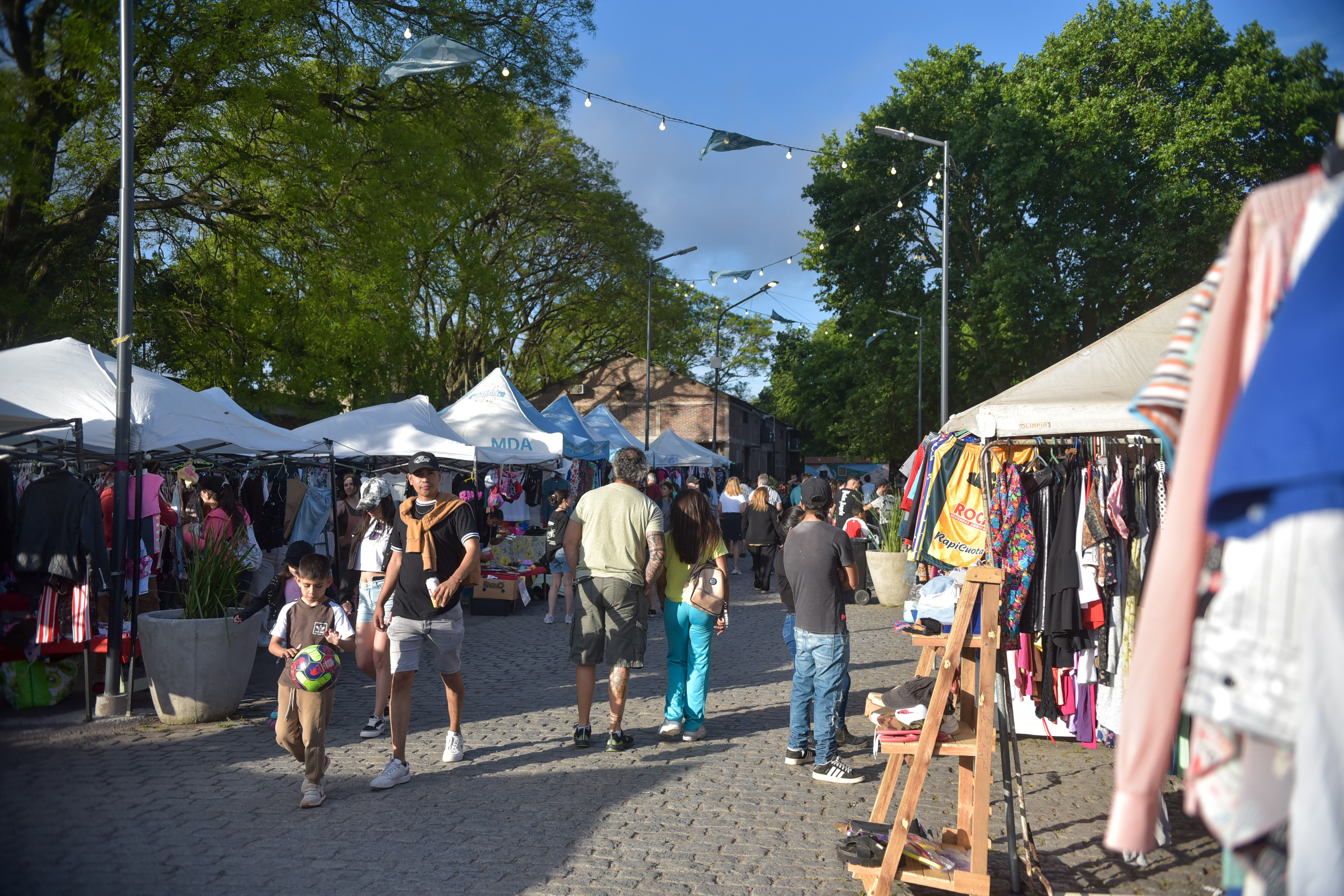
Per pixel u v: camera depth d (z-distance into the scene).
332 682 5.32
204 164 17.94
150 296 19.17
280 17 17.45
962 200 30.81
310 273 20.08
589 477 21.59
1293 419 0.95
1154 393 1.31
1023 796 4.31
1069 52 30.17
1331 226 1.04
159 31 16.22
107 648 7.65
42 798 3.88
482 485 16.91
